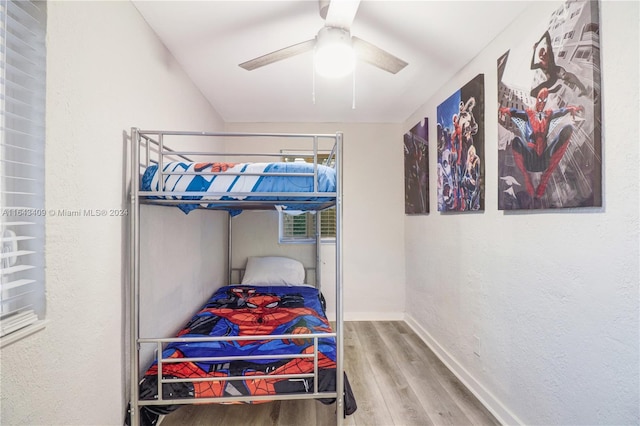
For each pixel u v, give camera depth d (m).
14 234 0.85
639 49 0.98
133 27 1.43
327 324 2.03
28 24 0.91
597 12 1.10
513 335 1.57
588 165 1.12
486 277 1.81
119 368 1.31
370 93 2.56
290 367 1.50
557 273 1.30
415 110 2.98
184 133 1.38
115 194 1.28
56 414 0.96
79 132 1.06
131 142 1.37
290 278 3.12
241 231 3.41
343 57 1.41
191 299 2.23
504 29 1.64
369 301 3.35
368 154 3.38
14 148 0.87
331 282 3.39
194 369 1.47
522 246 1.51
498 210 1.69
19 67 0.89
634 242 1.00
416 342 2.71
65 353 1.00
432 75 2.23
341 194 1.45
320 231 3.38
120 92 1.32
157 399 1.37
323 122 3.36
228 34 1.68
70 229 1.02
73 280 1.04
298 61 2.01
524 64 1.47
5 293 0.85
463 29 1.65
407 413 1.71
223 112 3.01
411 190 3.05
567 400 1.24
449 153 2.24
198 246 2.38
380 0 1.41
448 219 2.29
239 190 1.39
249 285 3.06
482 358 1.84
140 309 1.49
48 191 0.92
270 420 1.64
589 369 1.15
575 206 1.18
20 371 0.83
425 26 1.63
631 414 1.00
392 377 2.09
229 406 1.77
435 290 2.53
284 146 3.36
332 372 1.49
